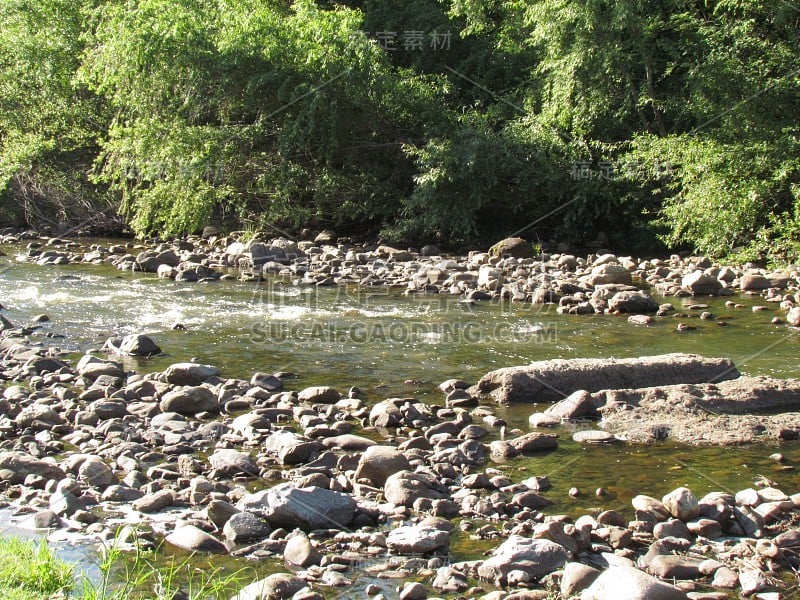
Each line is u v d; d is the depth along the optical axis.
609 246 20.27
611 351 9.91
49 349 9.73
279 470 6.17
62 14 22.39
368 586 4.52
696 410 7.54
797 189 16.28
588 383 8.18
